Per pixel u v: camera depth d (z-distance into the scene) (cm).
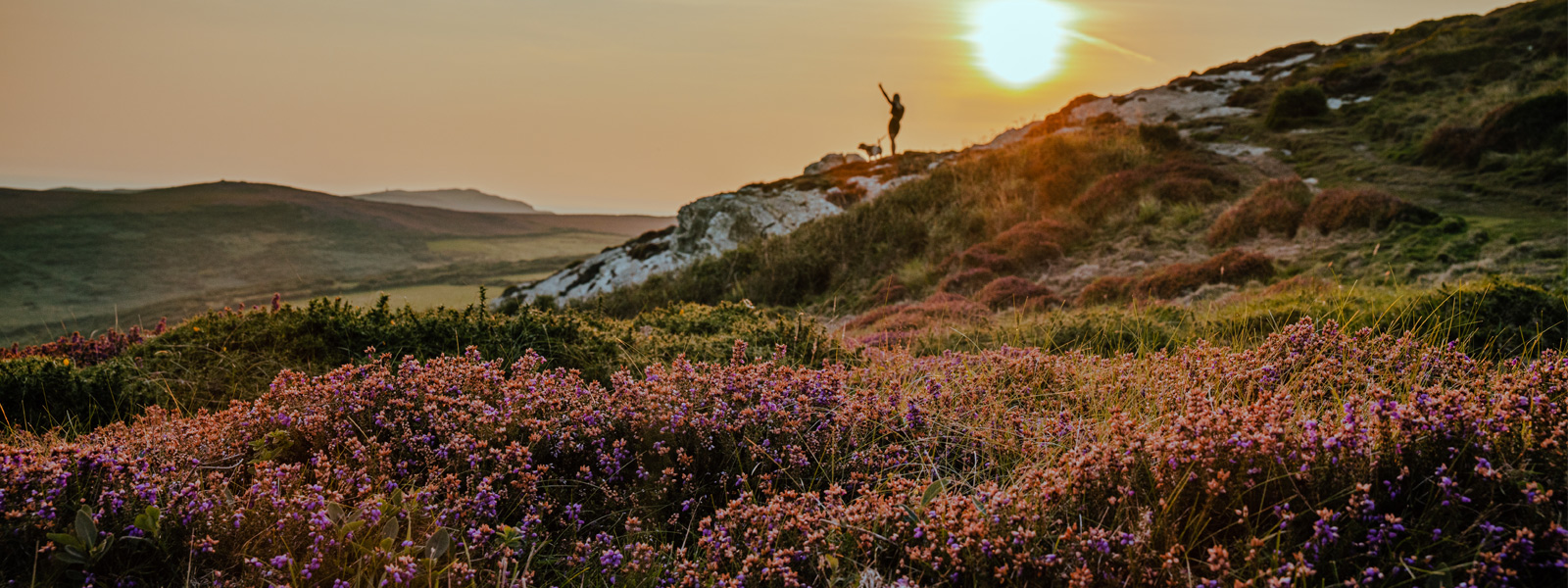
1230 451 252
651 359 590
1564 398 275
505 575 260
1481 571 202
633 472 347
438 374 395
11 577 237
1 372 526
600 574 291
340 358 582
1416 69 3069
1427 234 1407
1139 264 1623
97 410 529
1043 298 1381
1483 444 242
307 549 266
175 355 600
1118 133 2802
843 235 2205
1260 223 1661
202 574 264
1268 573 216
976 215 2136
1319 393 336
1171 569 223
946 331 906
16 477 251
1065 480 274
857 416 371
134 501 267
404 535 280
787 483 344
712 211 2938
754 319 765
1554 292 780
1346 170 2175
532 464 344
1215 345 628
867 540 275
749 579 261
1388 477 246
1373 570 207
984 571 242
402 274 6469
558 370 419
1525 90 2394
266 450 333
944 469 357
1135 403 393
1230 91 3944
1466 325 628
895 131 4044
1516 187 1750
